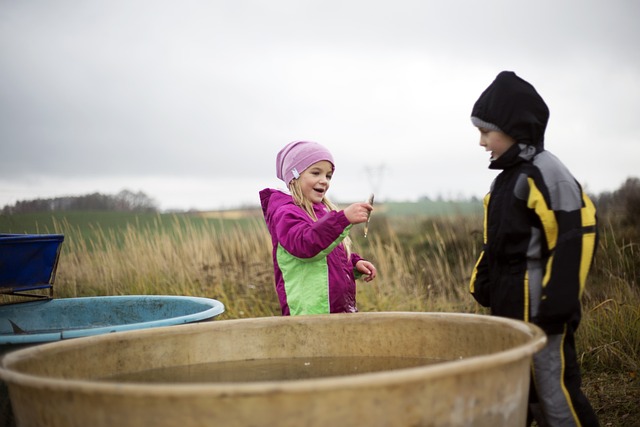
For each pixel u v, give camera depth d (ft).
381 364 7.84
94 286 22.20
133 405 4.96
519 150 8.14
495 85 8.38
